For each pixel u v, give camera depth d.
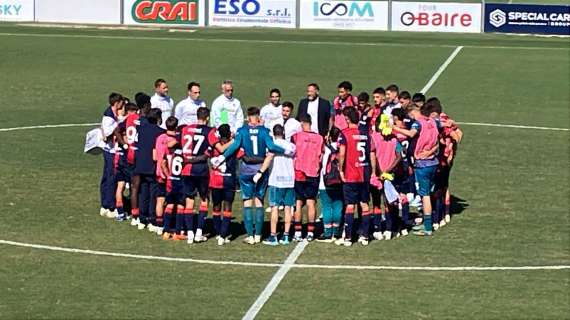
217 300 25.86
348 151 30.20
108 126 32.88
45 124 48.31
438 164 31.98
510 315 25.19
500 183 38.62
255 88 58.34
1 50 69.62
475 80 61.75
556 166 41.53
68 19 84.25
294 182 30.58
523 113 53.12
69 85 58.66
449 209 34.19
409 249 30.47
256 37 77.12
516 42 76.31
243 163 30.38
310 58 68.25
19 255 29.20
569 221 33.66
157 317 24.62
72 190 36.50
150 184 31.84
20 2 84.31
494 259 29.61
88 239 30.89
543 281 27.77
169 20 83.50
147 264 28.64
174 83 59.50
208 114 30.55
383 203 33.84
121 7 83.94
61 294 26.11
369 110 35.94
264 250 30.12
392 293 26.61
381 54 69.88
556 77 62.91
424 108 31.70
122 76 61.56
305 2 82.19
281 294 26.38
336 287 26.98
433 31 81.19
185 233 31.12
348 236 30.59
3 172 38.78
